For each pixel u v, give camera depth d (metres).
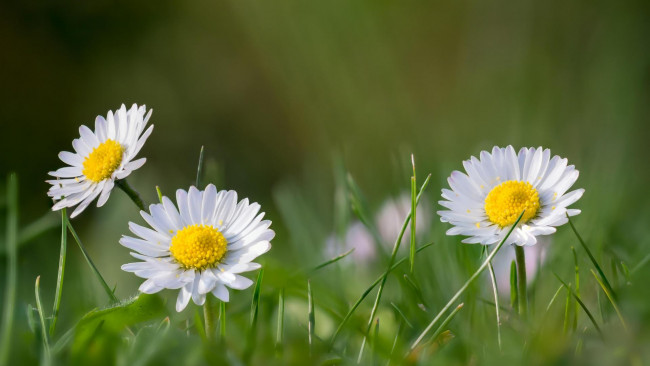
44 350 0.50
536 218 0.52
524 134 1.04
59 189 0.53
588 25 1.28
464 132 1.11
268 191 1.41
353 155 1.15
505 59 1.34
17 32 1.35
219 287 0.51
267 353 0.51
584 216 0.58
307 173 1.08
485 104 1.25
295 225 0.64
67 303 0.55
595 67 1.20
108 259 0.63
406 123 1.32
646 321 0.51
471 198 0.52
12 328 0.51
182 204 0.52
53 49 1.38
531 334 0.51
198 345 0.50
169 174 1.43
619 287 0.53
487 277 0.56
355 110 1.40
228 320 0.53
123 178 0.53
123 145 0.53
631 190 0.65
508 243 0.51
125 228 0.64
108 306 0.52
